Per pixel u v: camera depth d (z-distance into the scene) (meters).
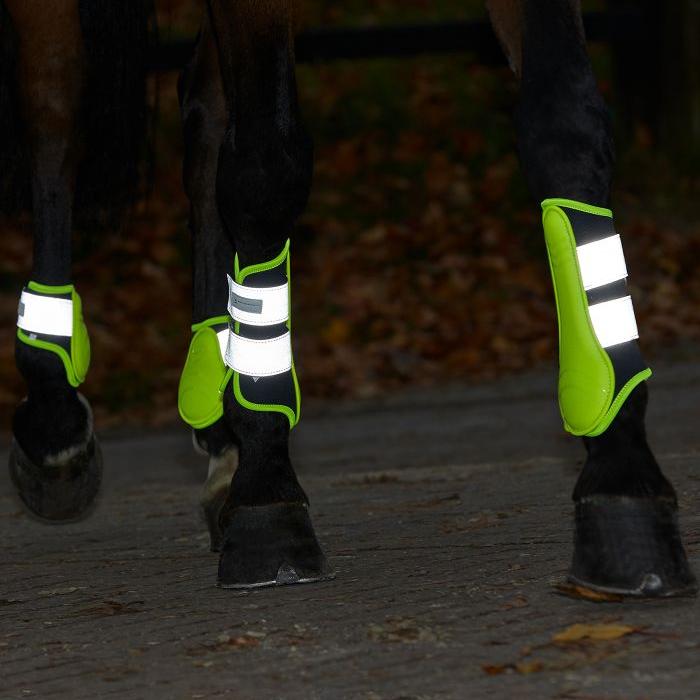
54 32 7.01
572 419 5.26
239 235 5.86
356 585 5.90
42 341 7.07
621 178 24.17
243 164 5.69
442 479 9.44
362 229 22.64
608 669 4.56
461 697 4.44
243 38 5.64
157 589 6.24
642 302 20.09
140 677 4.91
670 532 5.14
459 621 5.21
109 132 7.42
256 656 5.02
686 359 17.03
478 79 25.80
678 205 23.69
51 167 7.15
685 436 11.48
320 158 24.12
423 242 22.06
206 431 7.02
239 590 5.94
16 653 5.35
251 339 5.88
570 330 5.24
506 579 5.77
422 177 23.80
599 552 5.16
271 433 5.95
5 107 7.39
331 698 4.53
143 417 16.59
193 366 6.96
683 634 4.81
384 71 25.81
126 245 21.50
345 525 7.66
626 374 5.18
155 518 8.67
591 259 5.18
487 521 7.30
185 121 7.31
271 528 5.88
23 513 9.27
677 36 24.45
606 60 26.67
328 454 12.61
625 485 5.15
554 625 5.04
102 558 7.26
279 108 5.66
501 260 21.30
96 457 7.30
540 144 5.19
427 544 6.79
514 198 23.38
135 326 19.59
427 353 18.38
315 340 19.12
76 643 5.41
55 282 7.12
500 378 17.11
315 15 26.94
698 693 4.32
